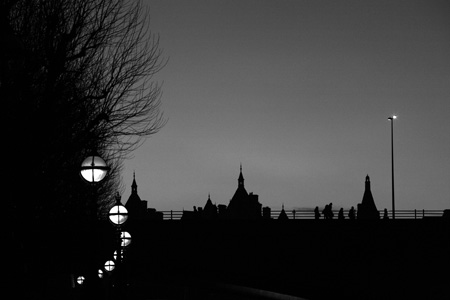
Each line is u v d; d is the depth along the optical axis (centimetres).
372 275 6047
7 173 2080
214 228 6425
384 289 5222
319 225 6150
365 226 6094
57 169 2295
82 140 2338
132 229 6625
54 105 2186
